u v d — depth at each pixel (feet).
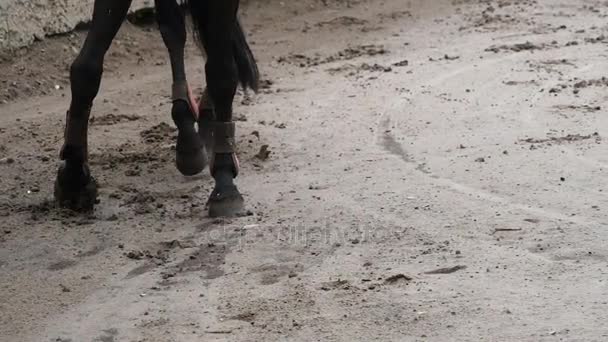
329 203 32.94
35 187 35.94
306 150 39.17
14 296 26.86
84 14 58.49
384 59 55.77
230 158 32.81
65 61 55.06
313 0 72.90
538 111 43.21
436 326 23.94
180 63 35.22
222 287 26.84
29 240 30.78
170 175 36.73
